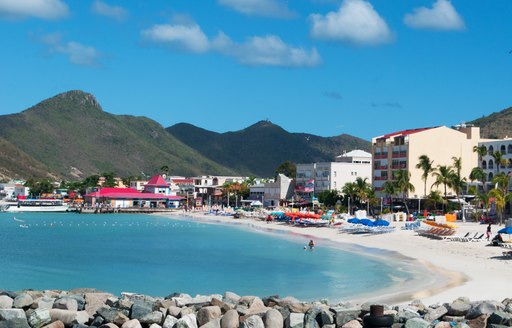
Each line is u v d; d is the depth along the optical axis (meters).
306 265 77.75
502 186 139.50
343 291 56.19
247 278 67.12
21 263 83.81
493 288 53.38
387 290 55.59
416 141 186.50
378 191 197.50
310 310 30.33
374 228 118.44
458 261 73.69
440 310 31.30
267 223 177.88
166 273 72.31
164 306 32.25
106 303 33.03
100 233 150.75
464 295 50.03
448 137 188.75
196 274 71.31
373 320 27.66
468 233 98.44
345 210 184.38
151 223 197.38
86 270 75.75
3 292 34.50
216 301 32.28
